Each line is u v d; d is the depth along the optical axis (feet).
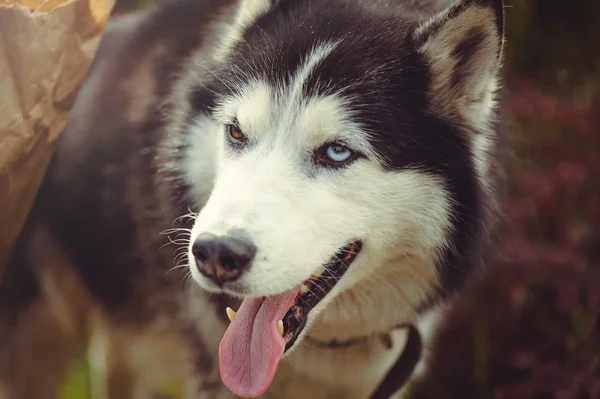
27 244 9.10
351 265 6.97
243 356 6.57
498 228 8.14
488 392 11.15
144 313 9.45
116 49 9.20
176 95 7.91
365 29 6.93
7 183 7.05
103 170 8.94
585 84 12.93
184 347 8.86
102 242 9.24
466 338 11.26
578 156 11.15
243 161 6.50
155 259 8.71
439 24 6.74
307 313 6.79
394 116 6.67
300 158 6.54
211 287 6.14
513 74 12.82
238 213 6.00
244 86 6.88
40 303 9.59
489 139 7.29
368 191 6.68
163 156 7.87
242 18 7.40
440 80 6.87
